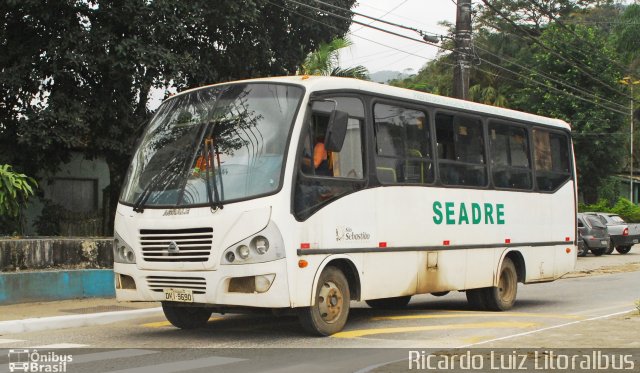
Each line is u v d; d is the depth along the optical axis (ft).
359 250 34.24
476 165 42.86
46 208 74.49
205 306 31.48
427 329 35.01
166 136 34.42
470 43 63.46
